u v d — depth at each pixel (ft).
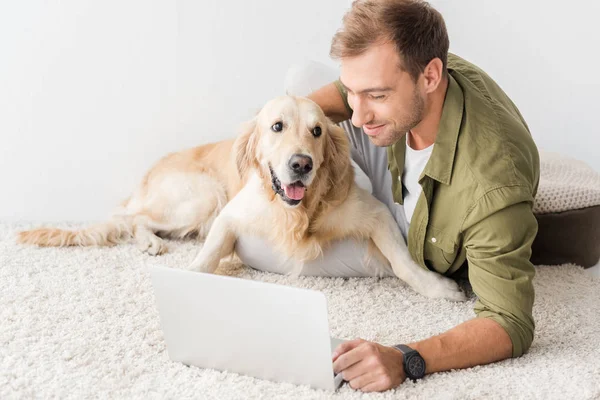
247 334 5.56
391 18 5.57
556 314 6.88
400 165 6.98
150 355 6.25
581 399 5.31
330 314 6.97
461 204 6.16
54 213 10.17
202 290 5.55
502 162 5.98
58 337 6.59
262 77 10.09
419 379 5.56
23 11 9.63
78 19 9.70
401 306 7.13
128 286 7.68
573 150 10.32
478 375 5.65
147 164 10.20
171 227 9.22
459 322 6.73
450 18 10.08
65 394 5.62
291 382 5.63
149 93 10.01
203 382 5.72
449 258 6.86
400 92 5.77
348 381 5.59
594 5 9.66
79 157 10.05
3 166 9.98
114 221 9.13
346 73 5.81
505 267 5.81
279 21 9.89
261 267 8.07
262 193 7.51
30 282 7.83
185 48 9.91
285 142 6.95
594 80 9.98
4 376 5.90
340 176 7.37
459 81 6.42
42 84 9.82
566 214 7.97
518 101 10.29
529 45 10.02
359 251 7.68
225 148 9.35
